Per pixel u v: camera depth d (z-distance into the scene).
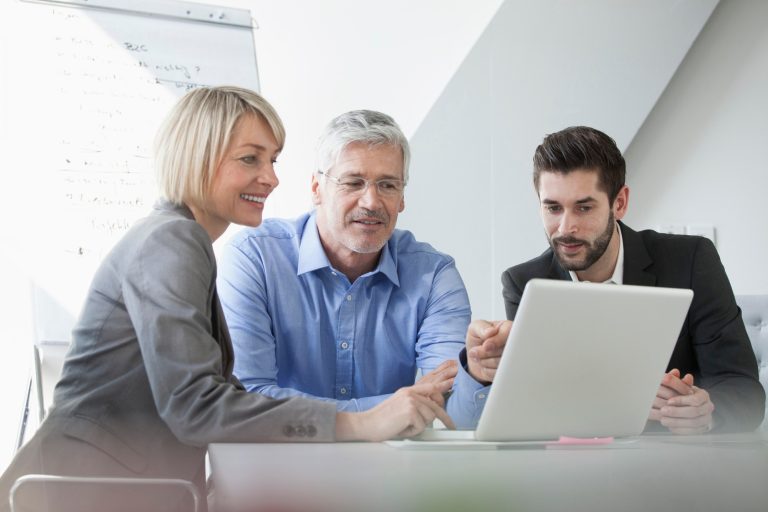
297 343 1.90
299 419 1.12
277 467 0.89
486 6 3.20
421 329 1.96
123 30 2.67
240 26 2.83
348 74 3.06
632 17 3.30
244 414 1.13
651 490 0.90
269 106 1.54
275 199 2.97
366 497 0.83
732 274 3.41
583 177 1.75
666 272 1.88
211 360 1.20
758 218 3.41
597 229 1.79
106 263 1.31
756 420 1.70
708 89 3.43
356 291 1.92
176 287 1.23
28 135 2.55
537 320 1.08
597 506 0.89
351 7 3.06
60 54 2.59
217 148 1.47
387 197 1.82
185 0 2.77
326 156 1.83
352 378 1.93
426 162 3.12
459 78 3.15
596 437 1.19
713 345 1.82
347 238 1.82
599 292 1.10
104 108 2.62
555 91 3.24
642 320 1.14
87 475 1.23
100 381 1.28
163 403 1.18
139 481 1.13
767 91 3.41
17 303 2.60
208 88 1.52
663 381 1.40
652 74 3.33
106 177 2.61
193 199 1.48
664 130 3.41
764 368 2.16
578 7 3.25
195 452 1.31
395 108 3.11
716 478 0.92
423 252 2.04
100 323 1.29
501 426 1.12
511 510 0.86
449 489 0.85
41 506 1.19
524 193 3.21
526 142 3.21
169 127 1.48
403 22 3.12
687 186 3.41
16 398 2.59
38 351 2.45
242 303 1.83
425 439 1.16
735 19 3.43
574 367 1.12
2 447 2.56
